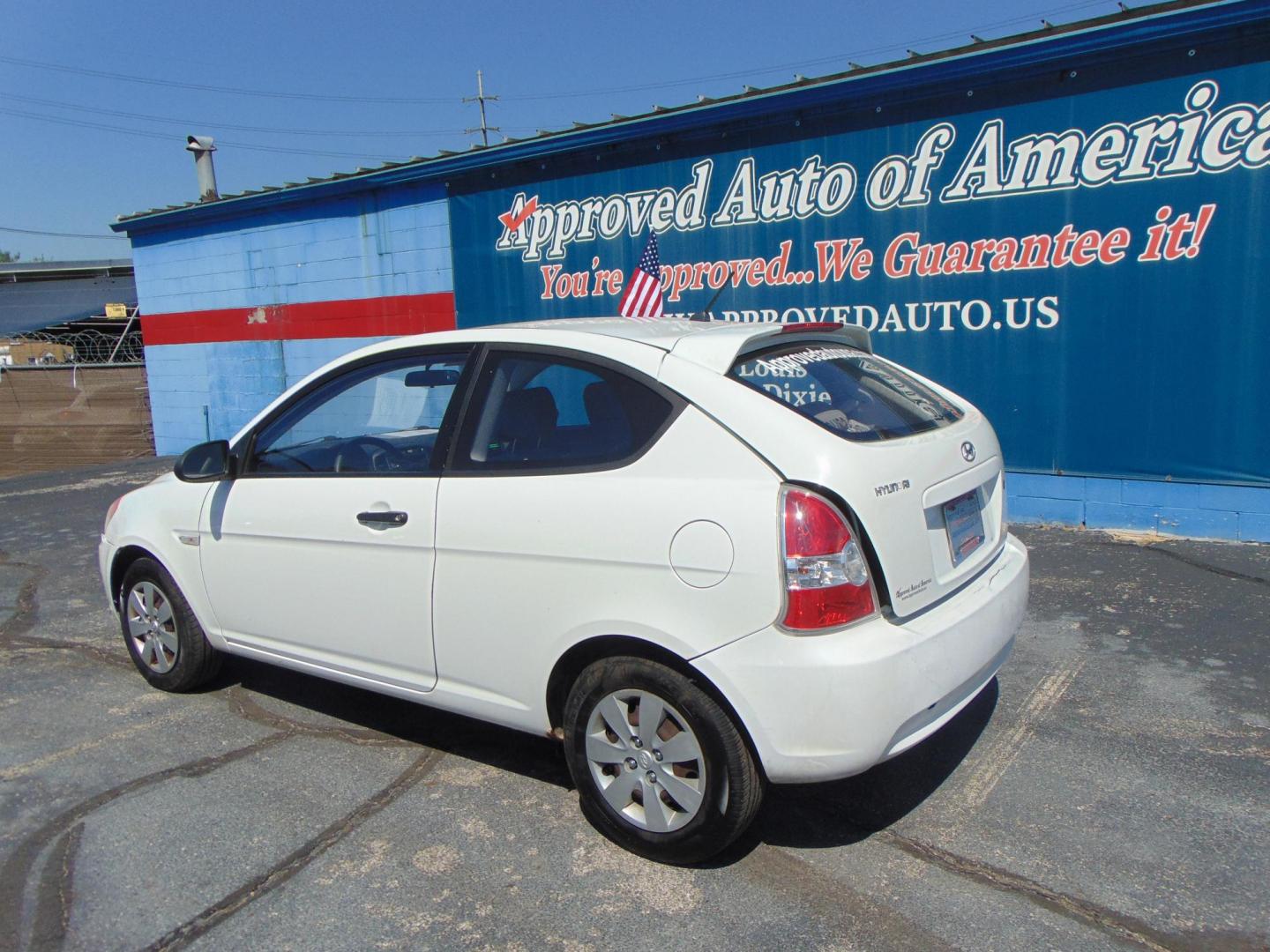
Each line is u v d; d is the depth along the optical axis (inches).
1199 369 252.5
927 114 281.4
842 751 106.7
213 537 165.0
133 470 494.3
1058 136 262.2
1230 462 251.6
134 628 185.8
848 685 105.0
